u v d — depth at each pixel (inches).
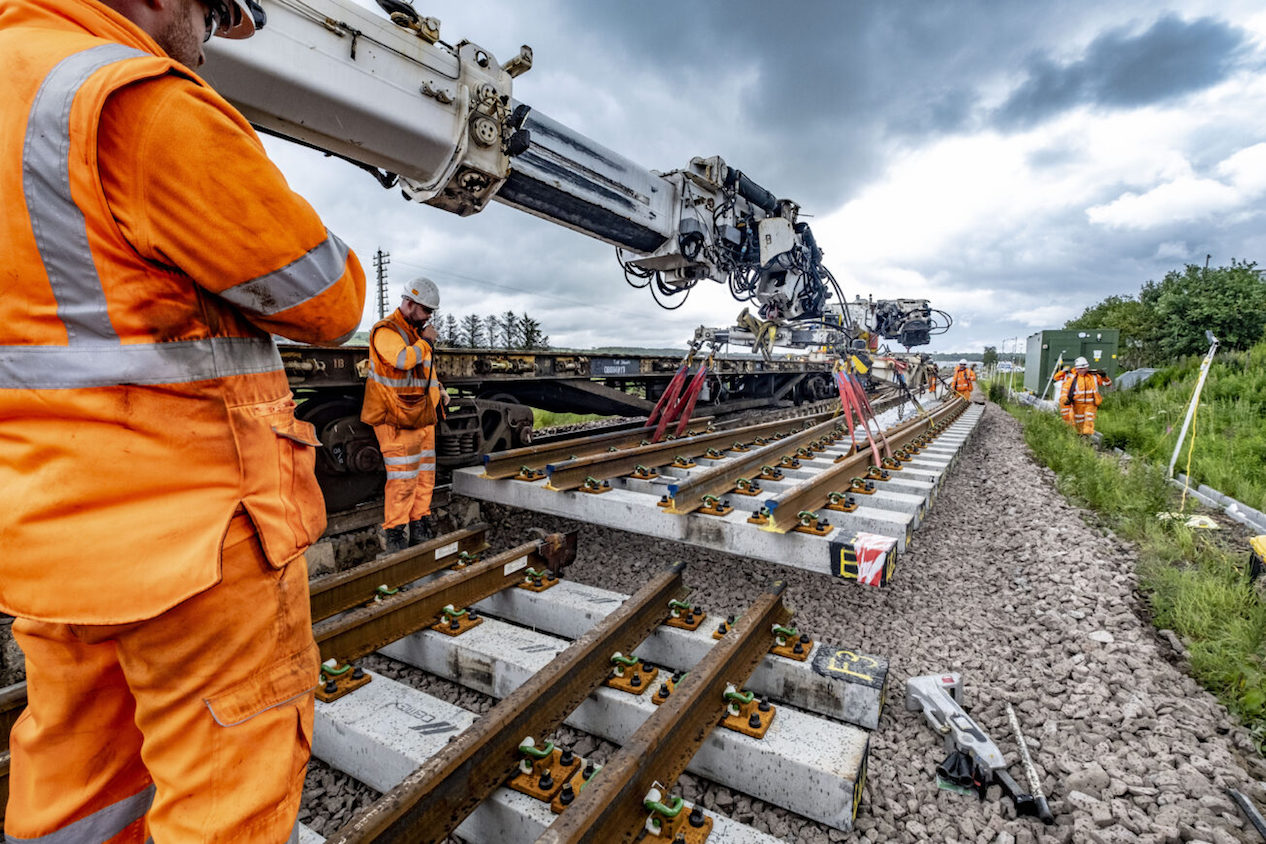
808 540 127.1
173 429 34.4
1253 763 91.4
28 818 40.2
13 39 32.6
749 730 85.6
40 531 31.8
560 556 145.9
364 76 120.0
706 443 254.1
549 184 165.2
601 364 276.7
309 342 43.8
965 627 138.2
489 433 221.3
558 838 55.6
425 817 63.6
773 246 245.3
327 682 93.2
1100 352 775.7
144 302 33.2
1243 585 142.5
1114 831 77.7
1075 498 255.6
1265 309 711.7
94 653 38.0
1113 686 111.0
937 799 86.4
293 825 39.6
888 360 442.3
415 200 146.2
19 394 31.8
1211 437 348.5
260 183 34.9
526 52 142.9
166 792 35.9
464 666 108.3
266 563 37.9
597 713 97.4
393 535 177.9
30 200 30.7
